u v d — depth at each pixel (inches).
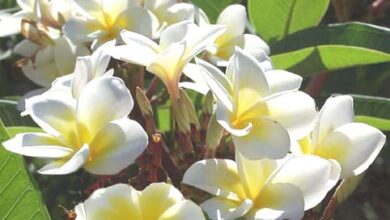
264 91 24.9
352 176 26.0
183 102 26.4
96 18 31.2
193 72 27.1
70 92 25.9
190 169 24.2
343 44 35.2
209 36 26.7
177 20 32.4
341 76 41.8
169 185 23.9
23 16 33.8
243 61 25.0
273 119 24.8
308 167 24.4
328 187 24.3
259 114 24.8
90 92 24.6
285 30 37.7
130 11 31.1
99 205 23.6
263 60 29.7
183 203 23.5
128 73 30.5
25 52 34.0
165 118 34.0
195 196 25.0
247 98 24.9
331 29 35.3
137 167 29.5
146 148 25.6
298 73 34.2
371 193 43.8
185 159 26.5
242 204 23.6
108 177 26.2
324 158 25.8
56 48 32.4
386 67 41.8
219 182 24.2
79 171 35.2
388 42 34.7
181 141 26.5
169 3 32.5
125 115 24.6
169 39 27.3
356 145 26.0
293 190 24.0
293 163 24.4
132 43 27.0
